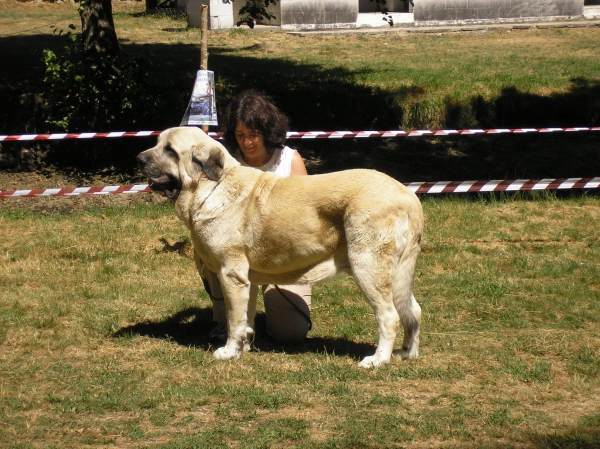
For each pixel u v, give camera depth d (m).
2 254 7.79
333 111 14.52
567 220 9.30
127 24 24.61
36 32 22.19
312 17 23.72
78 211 10.02
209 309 6.45
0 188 11.37
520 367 5.10
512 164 12.98
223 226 5.11
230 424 4.30
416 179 12.19
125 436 4.16
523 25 24.16
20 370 5.04
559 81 15.90
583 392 4.74
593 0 27.06
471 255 7.89
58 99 12.42
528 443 4.07
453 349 5.51
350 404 4.54
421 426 4.24
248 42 21.39
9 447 3.98
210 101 7.49
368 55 19.61
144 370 5.07
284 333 5.75
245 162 5.68
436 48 20.84
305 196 5.01
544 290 6.83
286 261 5.09
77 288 6.86
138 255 7.87
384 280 4.92
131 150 12.70
